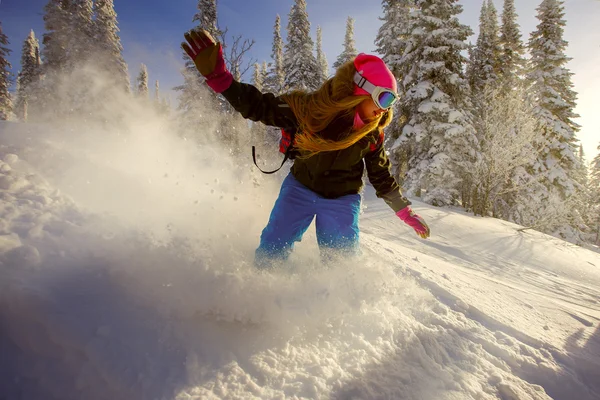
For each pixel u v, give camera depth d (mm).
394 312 1998
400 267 3023
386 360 1625
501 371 1870
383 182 2244
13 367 1205
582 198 20203
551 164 17953
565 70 19453
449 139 15398
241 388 1256
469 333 2137
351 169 2113
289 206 2053
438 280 3031
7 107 20297
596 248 18328
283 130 2074
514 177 16984
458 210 15297
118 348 1248
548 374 1964
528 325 2562
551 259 9805
